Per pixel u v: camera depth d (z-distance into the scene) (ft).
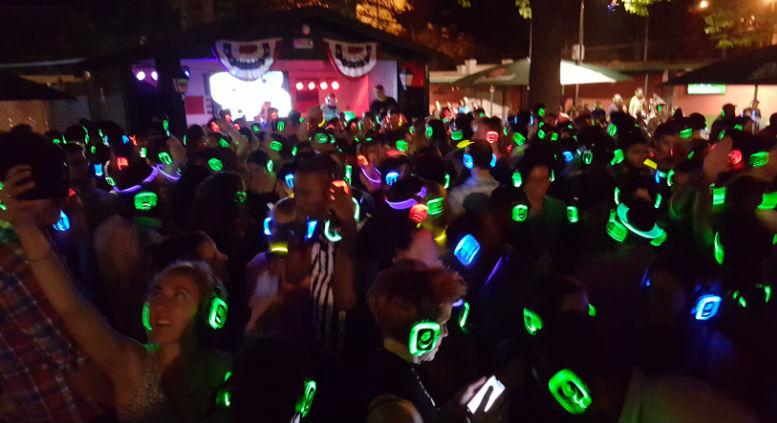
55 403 6.75
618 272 9.76
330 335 9.39
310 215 9.70
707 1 73.00
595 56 97.30
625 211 10.23
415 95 50.57
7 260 6.56
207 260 9.98
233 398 5.51
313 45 43.91
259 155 16.19
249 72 41.73
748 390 7.97
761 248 9.25
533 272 10.11
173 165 19.38
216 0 71.56
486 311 9.95
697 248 10.65
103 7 65.05
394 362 6.69
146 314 7.04
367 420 6.42
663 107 62.64
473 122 30.09
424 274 6.83
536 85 41.86
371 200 13.96
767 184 11.60
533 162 12.84
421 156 15.21
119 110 52.44
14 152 6.00
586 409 6.27
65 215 11.50
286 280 9.81
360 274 9.73
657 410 6.03
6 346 6.66
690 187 11.83
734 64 28.71
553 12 40.57
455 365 7.88
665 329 8.59
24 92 24.34
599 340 6.81
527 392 7.00
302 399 5.67
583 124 29.71
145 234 11.75
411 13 95.76
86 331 6.42
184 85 41.22
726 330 8.64
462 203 13.43
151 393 6.78
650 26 94.32
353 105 58.13
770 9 69.26
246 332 9.55
